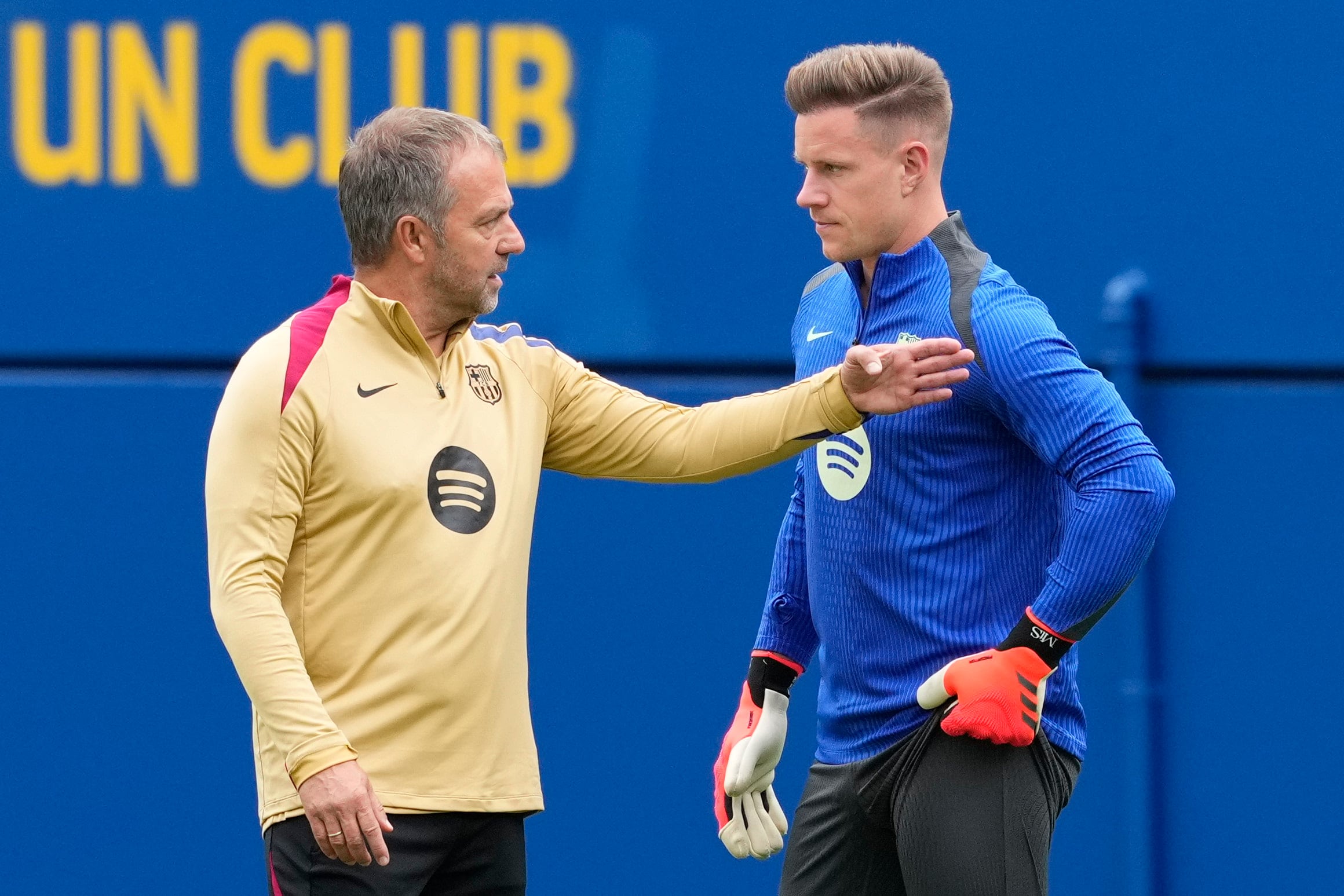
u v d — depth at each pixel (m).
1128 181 12.88
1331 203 12.60
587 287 13.42
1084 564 8.45
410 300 8.73
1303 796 12.75
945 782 9.21
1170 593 12.94
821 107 9.12
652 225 13.38
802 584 10.44
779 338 13.33
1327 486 12.70
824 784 9.98
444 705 8.48
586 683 13.46
